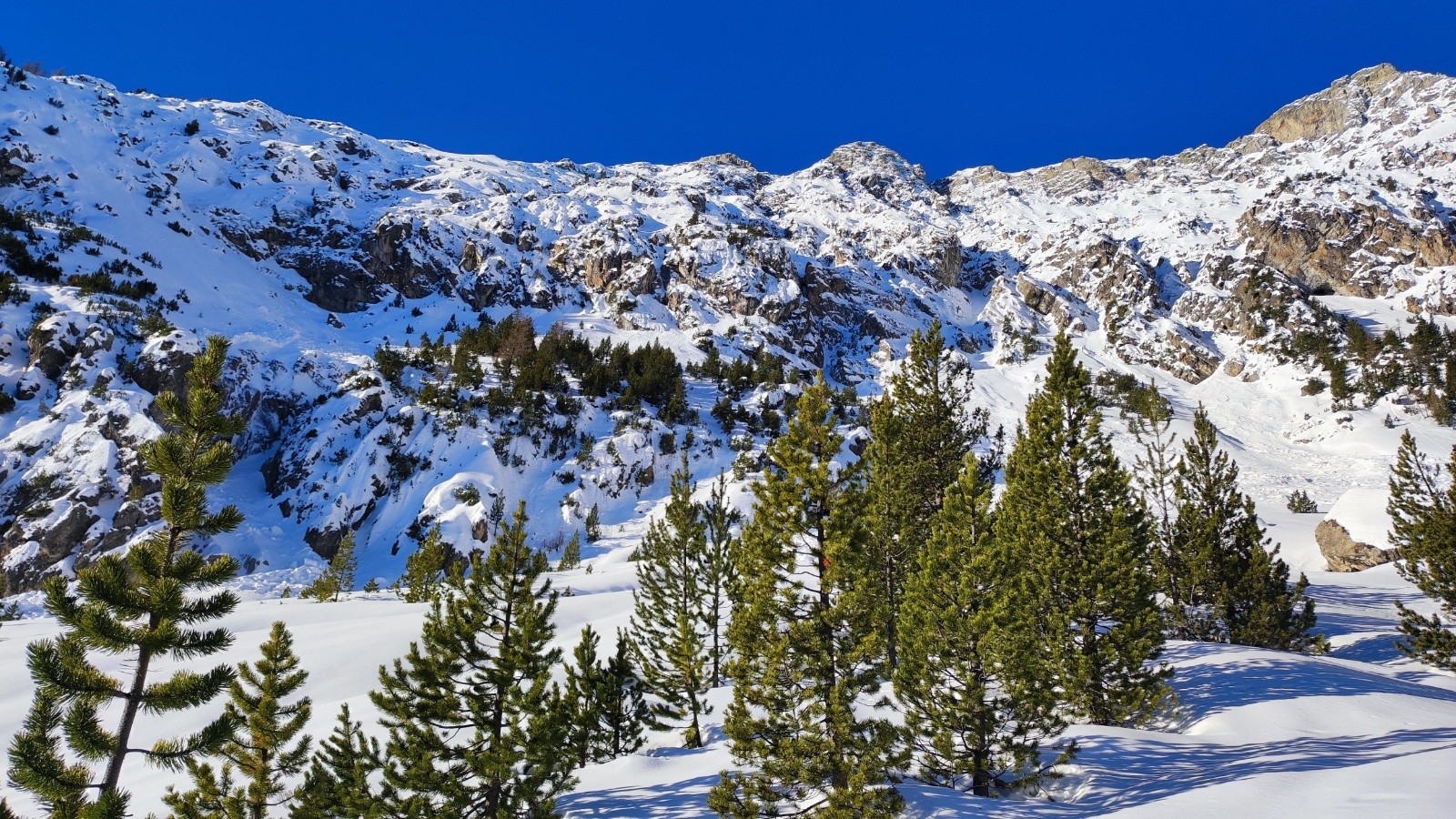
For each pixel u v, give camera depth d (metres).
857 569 12.58
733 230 147.00
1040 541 19.50
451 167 180.62
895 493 20.58
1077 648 18.11
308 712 13.80
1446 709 15.06
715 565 22.64
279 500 64.50
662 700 21.08
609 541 60.97
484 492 61.03
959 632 13.21
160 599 7.57
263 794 13.08
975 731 13.05
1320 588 38.28
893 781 12.34
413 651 12.48
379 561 55.31
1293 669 18.53
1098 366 122.88
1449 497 21.61
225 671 8.12
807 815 11.12
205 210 123.06
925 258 178.62
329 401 75.12
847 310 146.00
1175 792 11.16
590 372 84.38
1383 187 156.00
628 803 13.14
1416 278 133.75
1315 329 117.94
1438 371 91.44
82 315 68.81
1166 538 27.55
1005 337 142.38
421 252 124.00
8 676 24.72
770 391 91.94
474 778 12.49
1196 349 121.56
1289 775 10.70
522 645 12.36
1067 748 14.16
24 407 60.59
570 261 133.25
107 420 58.12
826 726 11.54
